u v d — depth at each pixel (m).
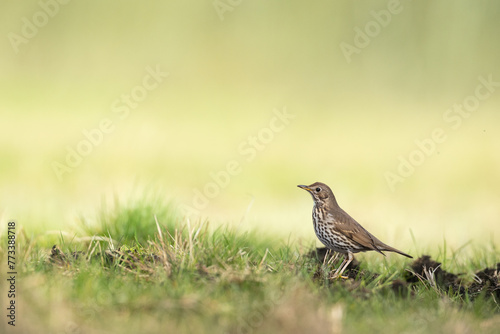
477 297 10.67
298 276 9.90
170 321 8.26
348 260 12.35
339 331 8.24
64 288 9.04
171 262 10.28
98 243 12.06
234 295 8.94
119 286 9.30
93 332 7.92
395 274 11.61
